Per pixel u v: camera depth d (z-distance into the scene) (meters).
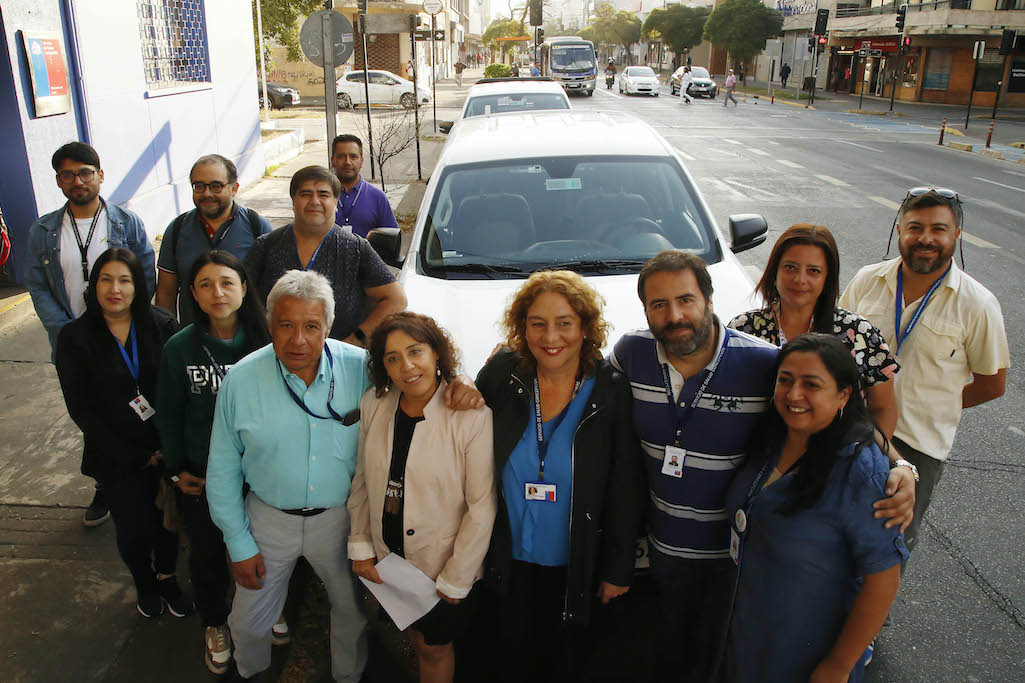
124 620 3.25
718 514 2.43
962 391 3.01
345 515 2.69
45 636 3.14
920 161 17.34
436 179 4.69
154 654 3.06
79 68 7.36
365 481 2.55
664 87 49.44
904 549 2.00
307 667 3.04
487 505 2.46
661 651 2.75
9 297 6.61
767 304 2.73
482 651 3.05
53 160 3.79
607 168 4.69
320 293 2.40
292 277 2.43
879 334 2.54
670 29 62.28
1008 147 20.12
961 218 2.73
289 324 2.39
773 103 36.41
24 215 6.71
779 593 2.13
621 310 3.64
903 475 2.01
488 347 3.41
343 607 2.81
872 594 2.01
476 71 78.25
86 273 3.90
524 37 54.81
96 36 7.68
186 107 9.95
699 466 2.38
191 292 2.76
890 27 38.78
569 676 2.93
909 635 3.17
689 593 2.58
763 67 56.91
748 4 48.59
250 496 2.75
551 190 4.55
